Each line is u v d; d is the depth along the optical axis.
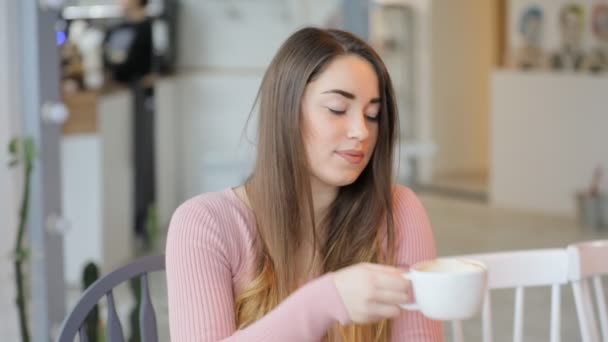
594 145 7.25
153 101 6.04
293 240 1.45
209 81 7.38
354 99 1.40
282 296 1.44
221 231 1.44
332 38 1.42
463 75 9.30
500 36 8.38
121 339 1.64
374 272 1.08
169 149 6.97
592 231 6.76
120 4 6.10
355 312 1.08
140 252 5.95
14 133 3.06
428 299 1.04
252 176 1.52
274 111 1.42
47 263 3.13
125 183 5.78
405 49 8.90
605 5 7.16
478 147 9.51
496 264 1.69
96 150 5.15
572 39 7.40
